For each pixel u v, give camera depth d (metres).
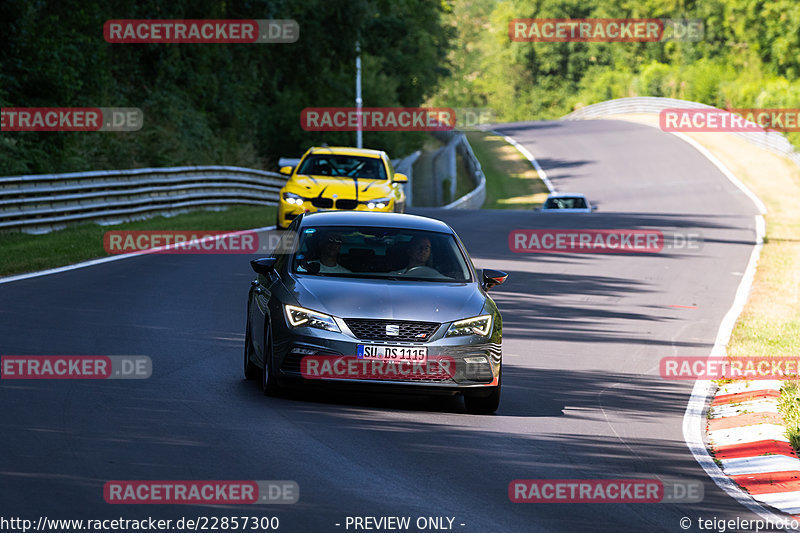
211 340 45.25
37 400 32.34
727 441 33.91
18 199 82.88
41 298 54.22
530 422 34.75
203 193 121.00
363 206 81.50
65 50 130.88
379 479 26.09
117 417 30.78
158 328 47.28
